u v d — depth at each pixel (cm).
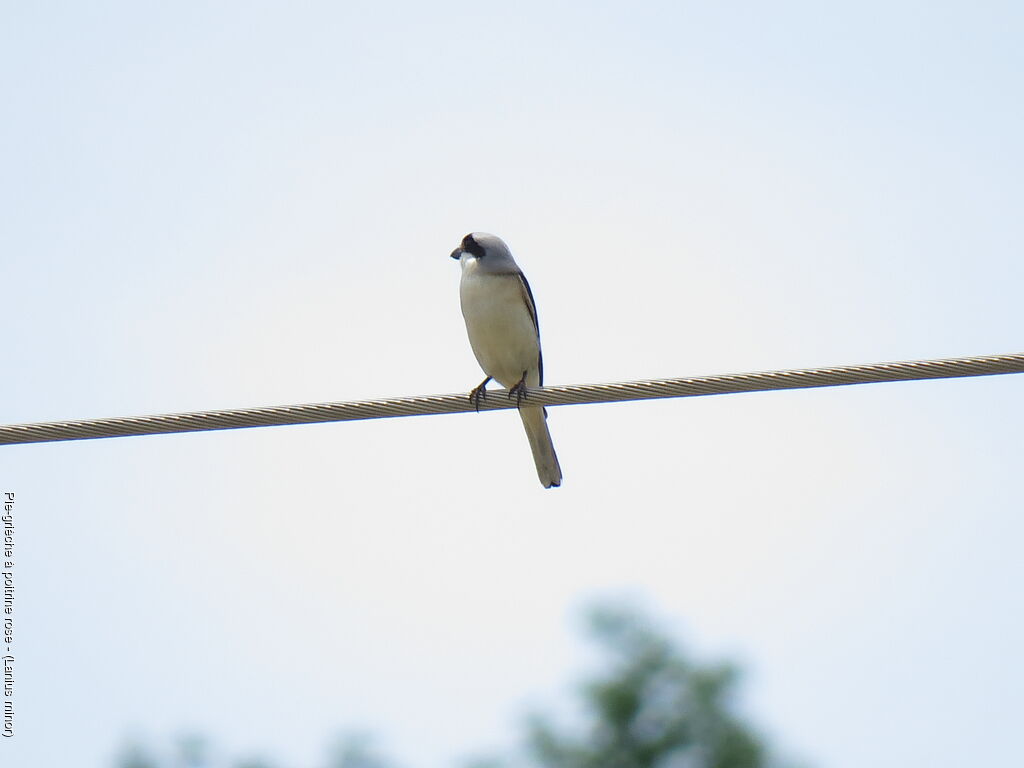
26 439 1077
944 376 1030
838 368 1047
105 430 1080
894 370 1038
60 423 1080
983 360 1021
